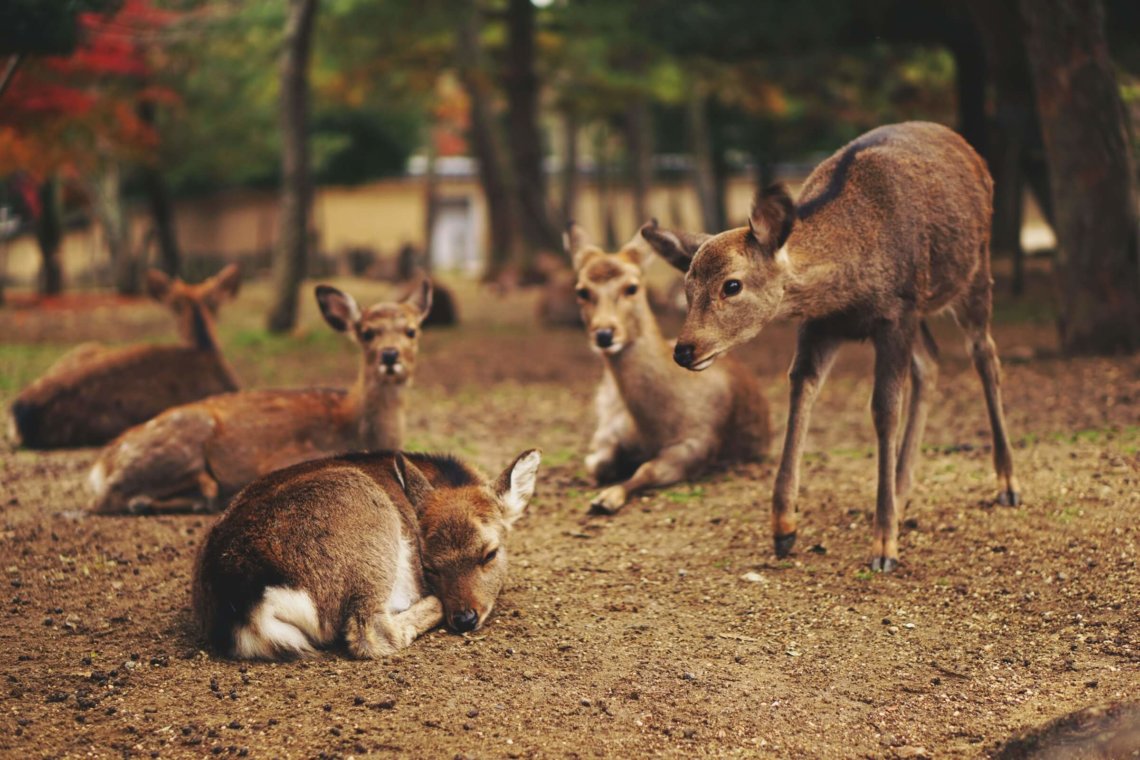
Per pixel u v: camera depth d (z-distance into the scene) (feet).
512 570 21.58
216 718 15.20
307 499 17.30
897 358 20.65
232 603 16.85
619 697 15.89
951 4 62.80
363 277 127.95
